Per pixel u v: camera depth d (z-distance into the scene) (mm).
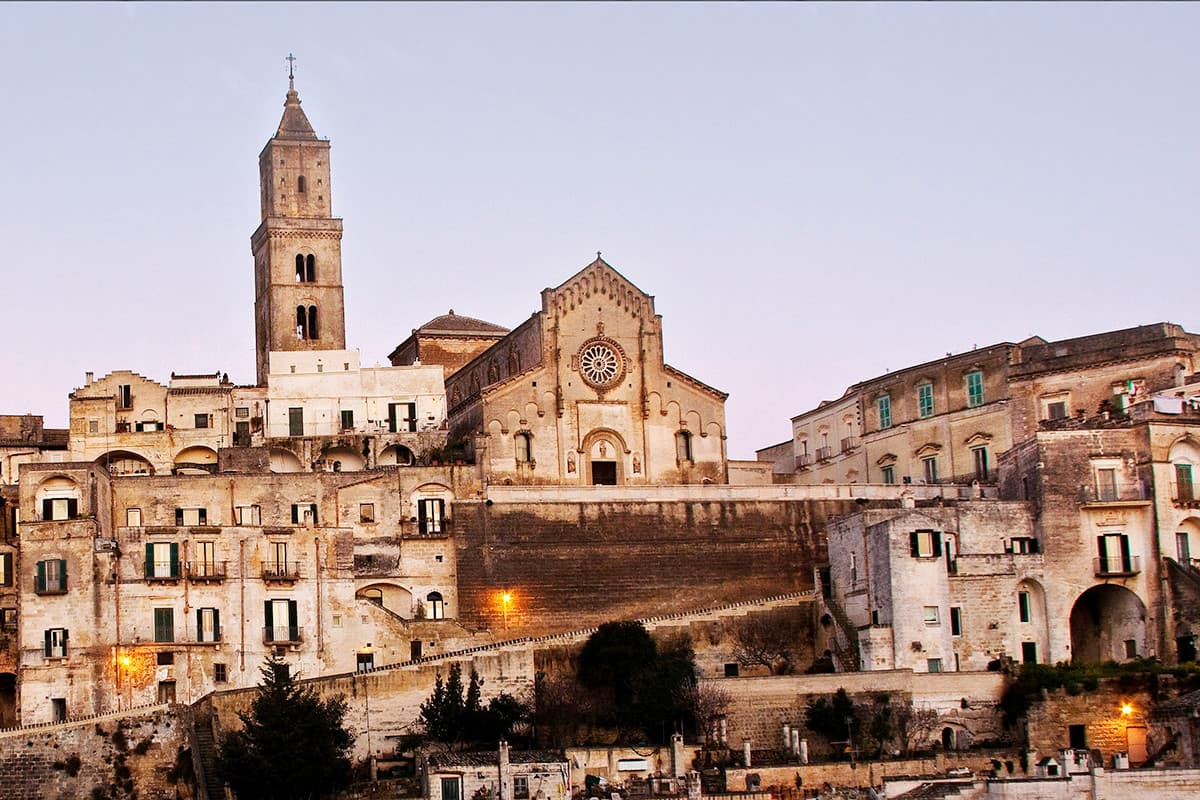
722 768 130125
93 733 130375
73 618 143250
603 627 146750
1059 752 132500
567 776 124562
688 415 174500
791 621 155250
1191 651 148375
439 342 199750
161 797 129250
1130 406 162000
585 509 161500
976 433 177000
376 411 175375
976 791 112812
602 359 172875
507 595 158250
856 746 137625
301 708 127625
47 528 144750
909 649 145500
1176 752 134625
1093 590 154125
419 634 149250
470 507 159625
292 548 147500
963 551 151000
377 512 159125
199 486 156000
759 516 164625
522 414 169250
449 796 123250
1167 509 152250
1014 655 148375
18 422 178125
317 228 196125
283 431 174250
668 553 162000
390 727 137500
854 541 152375
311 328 194750
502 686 141125
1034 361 174125
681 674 141375
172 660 143750
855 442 190500
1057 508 152250
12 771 129625
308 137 198875
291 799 125125
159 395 173500
